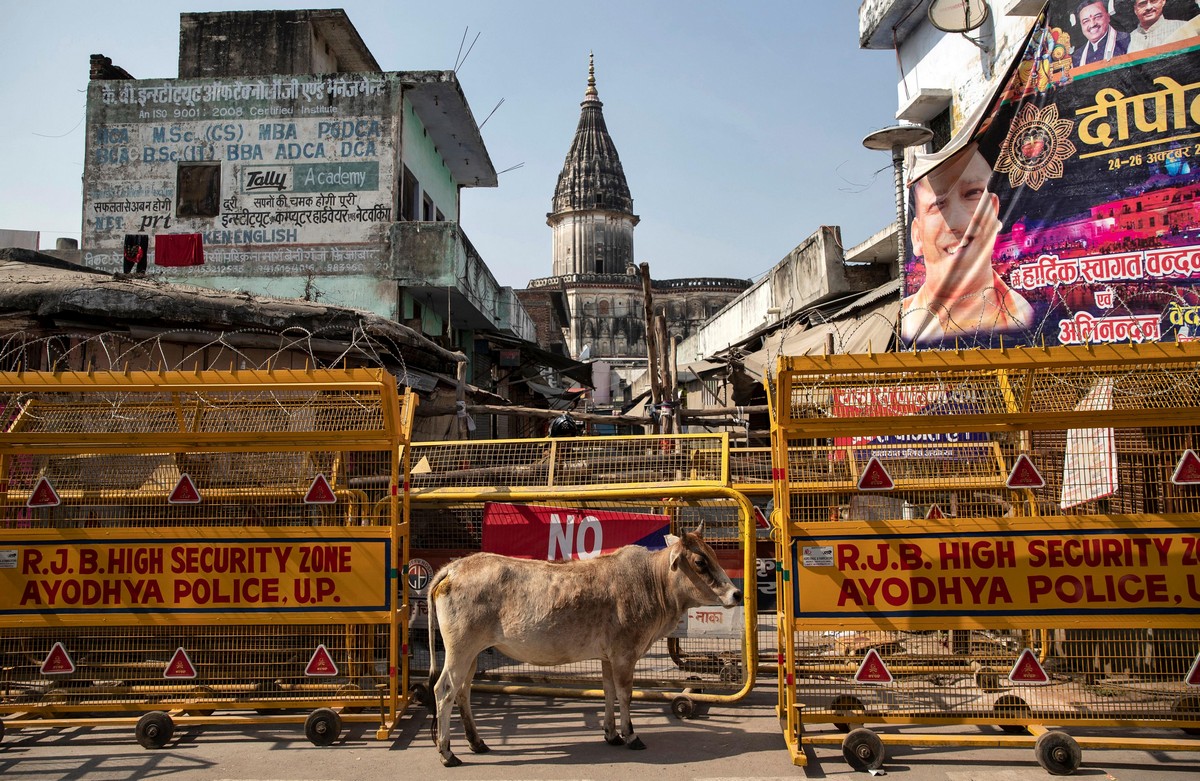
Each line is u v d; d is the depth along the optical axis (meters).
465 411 11.04
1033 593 5.10
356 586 5.65
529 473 6.93
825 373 5.23
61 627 5.73
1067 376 5.49
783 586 5.36
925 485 5.85
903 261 11.01
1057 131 8.75
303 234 17.19
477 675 6.89
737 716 6.12
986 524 5.16
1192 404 5.18
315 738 5.55
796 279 17.27
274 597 5.66
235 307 10.77
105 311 10.30
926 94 12.01
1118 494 5.59
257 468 6.31
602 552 6.60
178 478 6.14
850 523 5.23
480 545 6.98
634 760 5.22
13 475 6.16
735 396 14.17
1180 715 5.09
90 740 5.73
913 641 6.31
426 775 5.01
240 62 19.41
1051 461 5.89
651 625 5.50
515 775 4.98
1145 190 8.17
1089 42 8.52
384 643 5.93
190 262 16.97
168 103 17.53
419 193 19.52
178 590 5.68
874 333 11.83
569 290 64.50
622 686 5.44
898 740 5.07
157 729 5.48
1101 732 5.52
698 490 6.32
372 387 5.51
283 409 5.96
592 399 24.58
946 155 9.69
